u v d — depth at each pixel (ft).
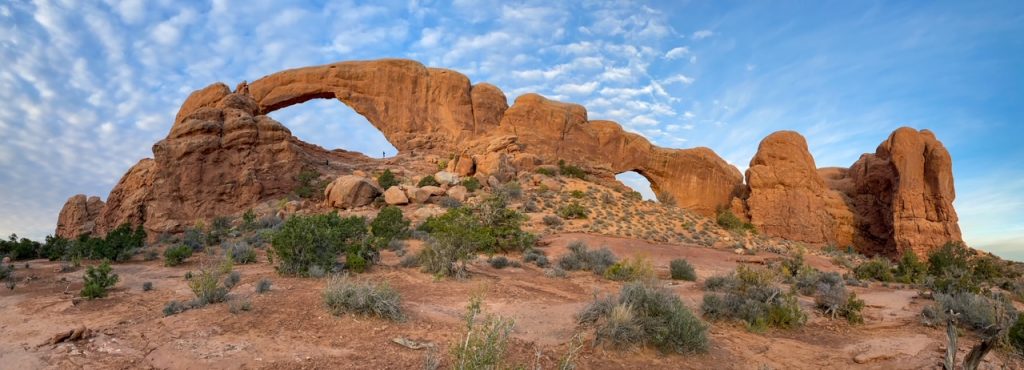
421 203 141.59
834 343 34.73
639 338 28.14
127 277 49.29
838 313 43.50
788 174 212.84
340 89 227.61
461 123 227.20
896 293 64.34
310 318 29.50
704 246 129.39
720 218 190.70
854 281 75.87
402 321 30.19
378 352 24.38
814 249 178.19
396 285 44.57
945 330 38.42
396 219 95.35
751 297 40.98
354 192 139.85
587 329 30.86
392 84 230.27
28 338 24.76
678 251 110.83
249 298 34.47
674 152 241.55
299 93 226.38
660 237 129.49
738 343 32.40
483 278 52.03
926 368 27.63
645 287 32.37
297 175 171.83
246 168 163.53
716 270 88.69
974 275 89.20
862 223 206.18
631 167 237.86
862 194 215.51
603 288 53.06
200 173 158.20
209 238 101.50
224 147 164.45
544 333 30.73
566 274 62.28
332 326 28.22
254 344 24.48
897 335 37.01
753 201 215.72
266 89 226.79
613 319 28.30
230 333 26.07
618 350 27.58
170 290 40.63
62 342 23.77
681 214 172.65
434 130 227.40
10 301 35.22
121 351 22.76
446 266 52.42
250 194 160.35
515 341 28.02
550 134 223.71
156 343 23.99
